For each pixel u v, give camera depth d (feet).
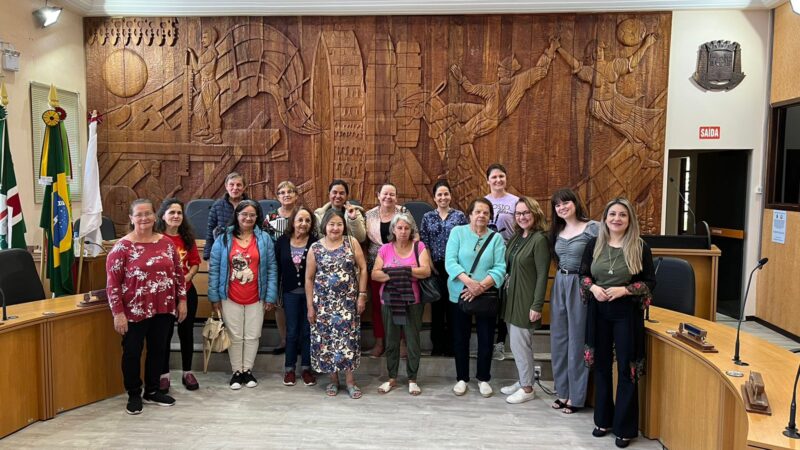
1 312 11.20
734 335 9.98
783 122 18.17
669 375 9.86
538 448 10.00
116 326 11.02
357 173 19.63
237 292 12.78
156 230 12.48
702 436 8.75
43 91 18.03
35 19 17.65
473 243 12.29
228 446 10.00
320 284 12.23
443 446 10.06
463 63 19.16
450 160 19.38
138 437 10.34
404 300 12.30
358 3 18.90
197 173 20.08
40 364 10.96
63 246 14.70
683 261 12.19
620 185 18.92
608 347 10.14
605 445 10.13
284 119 19.65
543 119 19.07
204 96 19.83
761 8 18.28
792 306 16.98
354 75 19.42
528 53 18.97
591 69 18.79
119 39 19.93
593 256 10.27
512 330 12.13
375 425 10.93
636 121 18.72
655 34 18.53
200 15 19.57
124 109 20.08
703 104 18.81
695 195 23.50
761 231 18.90
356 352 12.42
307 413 11.50
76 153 19.71
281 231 13.60
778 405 6.98
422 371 14.02
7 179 14.89
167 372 12.56
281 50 19.56
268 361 14.19
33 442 10.11
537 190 19.22
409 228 12.37
